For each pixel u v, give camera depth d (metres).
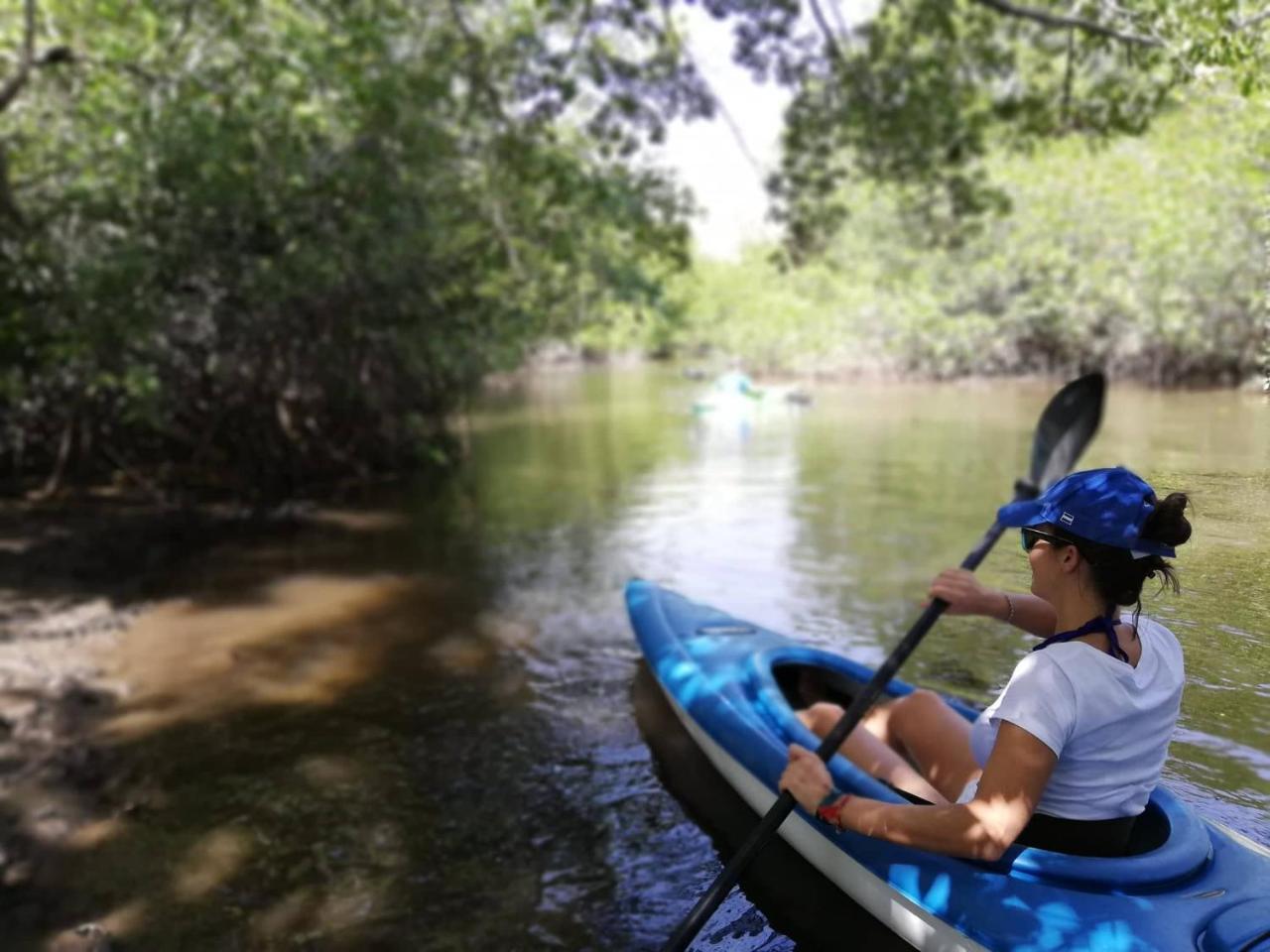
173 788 3.44
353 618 5.32
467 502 8.59
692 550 6.57
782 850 2.78
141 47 7.59
